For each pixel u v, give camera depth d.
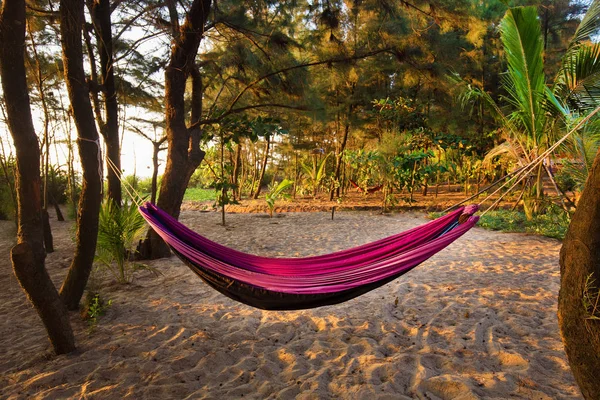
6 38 3.80
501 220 11.27
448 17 8.96
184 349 4.11
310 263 3.75
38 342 4.43
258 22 8.81
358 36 13.57
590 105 8.41
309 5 8.97
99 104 8.12
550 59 18.06
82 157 5.06
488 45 16.64
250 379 3.57
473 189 18.47
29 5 7.39
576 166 8.43
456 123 16.81
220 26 8.83
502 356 3.77
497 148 11.04
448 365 3.66
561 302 2.10
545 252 7.90
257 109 10.30
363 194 18.70
